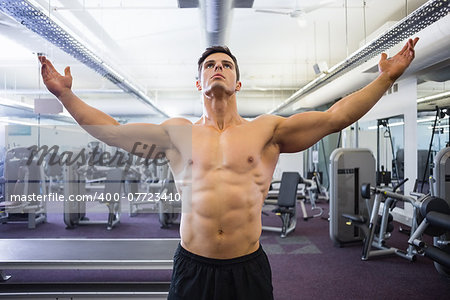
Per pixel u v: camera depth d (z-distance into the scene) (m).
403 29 2.73
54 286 2.22
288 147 1.12
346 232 3.71
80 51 3.45
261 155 1.08
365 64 4.63
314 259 3.25
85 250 2.39
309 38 4.93
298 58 5.98
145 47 5.26
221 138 1.06
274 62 6.22
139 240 2.70
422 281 2.69
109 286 2.22
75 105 1.03
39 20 2.64
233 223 1.00
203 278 0.99
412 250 3.18
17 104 6.18
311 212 5.92
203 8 2.71
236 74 1.13
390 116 5.41
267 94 9.09
